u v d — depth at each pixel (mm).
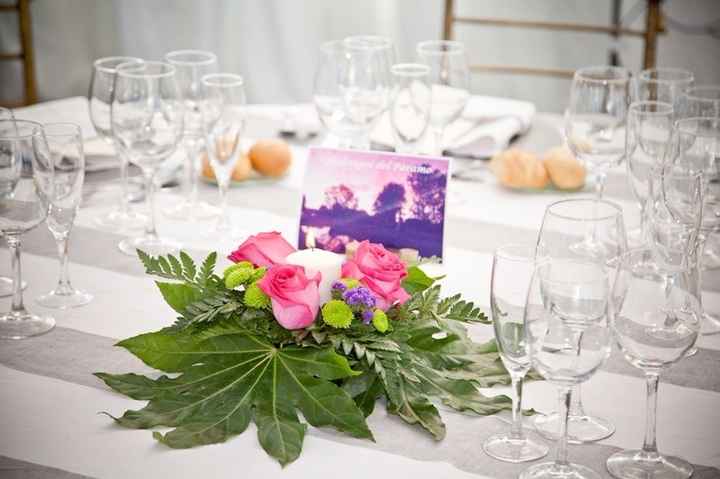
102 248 1885
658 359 1183
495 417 1327
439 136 2133
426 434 1285
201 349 1342
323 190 1693
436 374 1372
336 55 2020
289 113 2447
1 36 4223
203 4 4289
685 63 4695
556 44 4602
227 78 1960
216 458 1229
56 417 1321
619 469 1215
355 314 1330
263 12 4309
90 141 2293
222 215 1959
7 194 1529
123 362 1469
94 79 2045
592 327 1111
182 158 2287
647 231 1693
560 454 1185
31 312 1618
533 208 2064
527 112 2412
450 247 1881
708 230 1718
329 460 1229
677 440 1301
